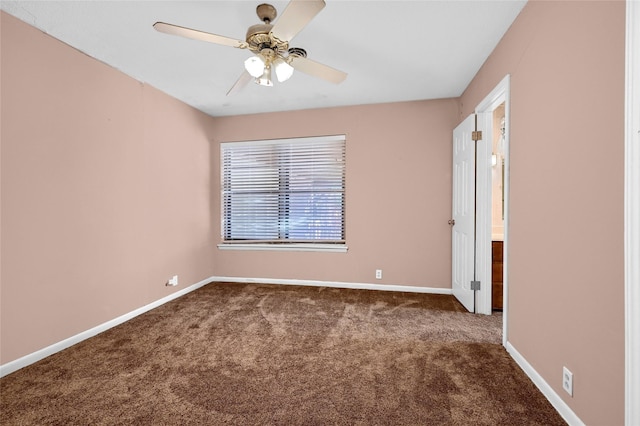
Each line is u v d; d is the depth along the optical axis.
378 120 3.68
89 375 1.86
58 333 2.19
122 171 2.74
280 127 3.96
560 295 1.50
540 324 1.69
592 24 1.27
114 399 1.63
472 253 2.92
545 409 1.53
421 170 3.57
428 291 3.59
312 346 2.24
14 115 1.93
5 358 1.89
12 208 1.92
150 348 2.22
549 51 1.60
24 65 1.98
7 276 1.90
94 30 2.11
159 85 3.08
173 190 3.40
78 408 1.56
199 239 3.86
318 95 3.39
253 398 1.64
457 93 3.35
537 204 1.72
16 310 1.94
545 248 1.63
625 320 1.08
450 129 3.49
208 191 4.05
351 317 2.82
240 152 4.15
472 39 2.24
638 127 1.03
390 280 3.69
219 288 3.80
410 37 2.22
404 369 1.92
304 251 3.93
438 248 3.55
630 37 1.05
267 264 4.04
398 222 3.64
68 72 2.27
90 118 2.44
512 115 2.03
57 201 2.19
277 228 4.06
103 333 2.48
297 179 3.99
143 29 2.10
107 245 2.59
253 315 2.88
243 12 1.93
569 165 1.43
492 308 2.99
